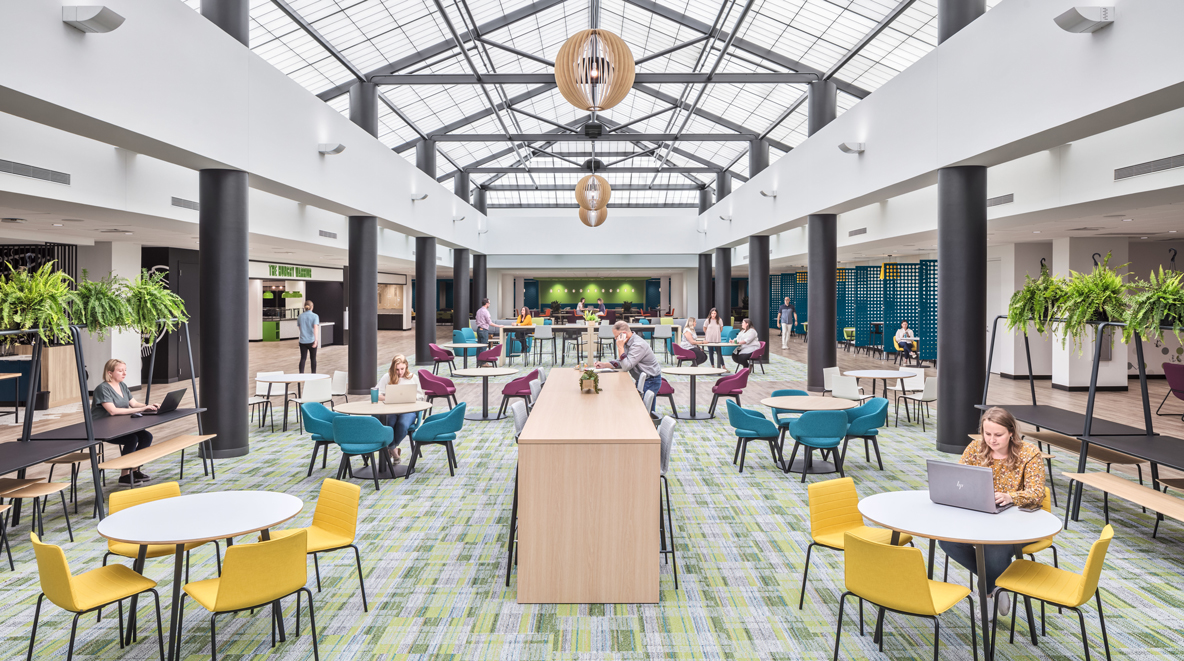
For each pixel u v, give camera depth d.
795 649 3.23
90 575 3.18
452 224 17.48
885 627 3.45
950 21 7.17
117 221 8.77
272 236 11.21
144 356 12.44
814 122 12.26
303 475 6.42
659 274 33.56
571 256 25.30
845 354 19.11
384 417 6.62
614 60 5.96
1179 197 7.21
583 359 15.94
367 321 11.46
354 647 3.25
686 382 13.27
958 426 7.14
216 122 6.59
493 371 9.17
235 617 3.56
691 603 3.74
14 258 11.45
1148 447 4.73
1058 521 3.03
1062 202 7.96
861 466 6.77
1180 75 4.39
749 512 5.36
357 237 11.39
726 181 20.59
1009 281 13.05
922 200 11.16
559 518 3.72
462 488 6.03
